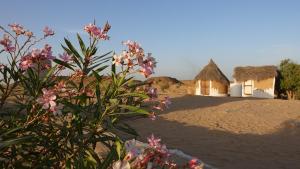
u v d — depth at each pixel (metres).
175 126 14.38
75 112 3.01
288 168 8.95
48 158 3.21
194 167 2.62
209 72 35.22
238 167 8.73
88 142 3.12
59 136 3.17
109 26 3.30
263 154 10.34
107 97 3.07
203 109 19.78
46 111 2.93
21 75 3.15
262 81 34.97
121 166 2.14
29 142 3.07
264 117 17.70
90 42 3.28
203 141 11.80
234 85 36.22
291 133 14.03
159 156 2.44
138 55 2.88
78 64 3.26
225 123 15.75
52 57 3.01
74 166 3.04
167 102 3.15
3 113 3.21
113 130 2.95
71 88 3.28
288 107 22.05
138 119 15.14
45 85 3.13
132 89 3.16
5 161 3.32
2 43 3.08
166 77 51.72
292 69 36.34
